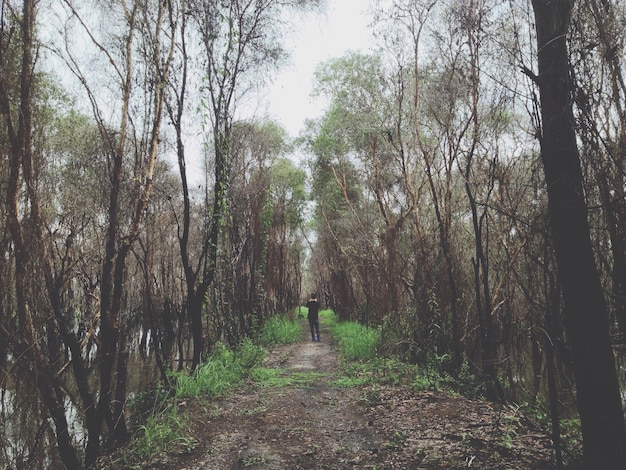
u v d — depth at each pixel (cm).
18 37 465
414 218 987
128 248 539
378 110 1160
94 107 561
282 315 2195
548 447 446
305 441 527
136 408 685
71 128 667
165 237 1596
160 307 1714
